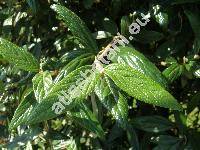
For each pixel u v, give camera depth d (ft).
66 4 1.41
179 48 1.25
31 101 0.85
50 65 0.98
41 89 0.85
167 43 1.25
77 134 1.40
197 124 1.46
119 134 1.29
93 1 1.32
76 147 1.26
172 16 1.21
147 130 1.16
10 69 1.29
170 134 1.28
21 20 1.49
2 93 1.33
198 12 1.17
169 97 0.73
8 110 1.37
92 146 1.35
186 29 1.25
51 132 1.24
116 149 1.45
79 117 0.84
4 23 1.43
